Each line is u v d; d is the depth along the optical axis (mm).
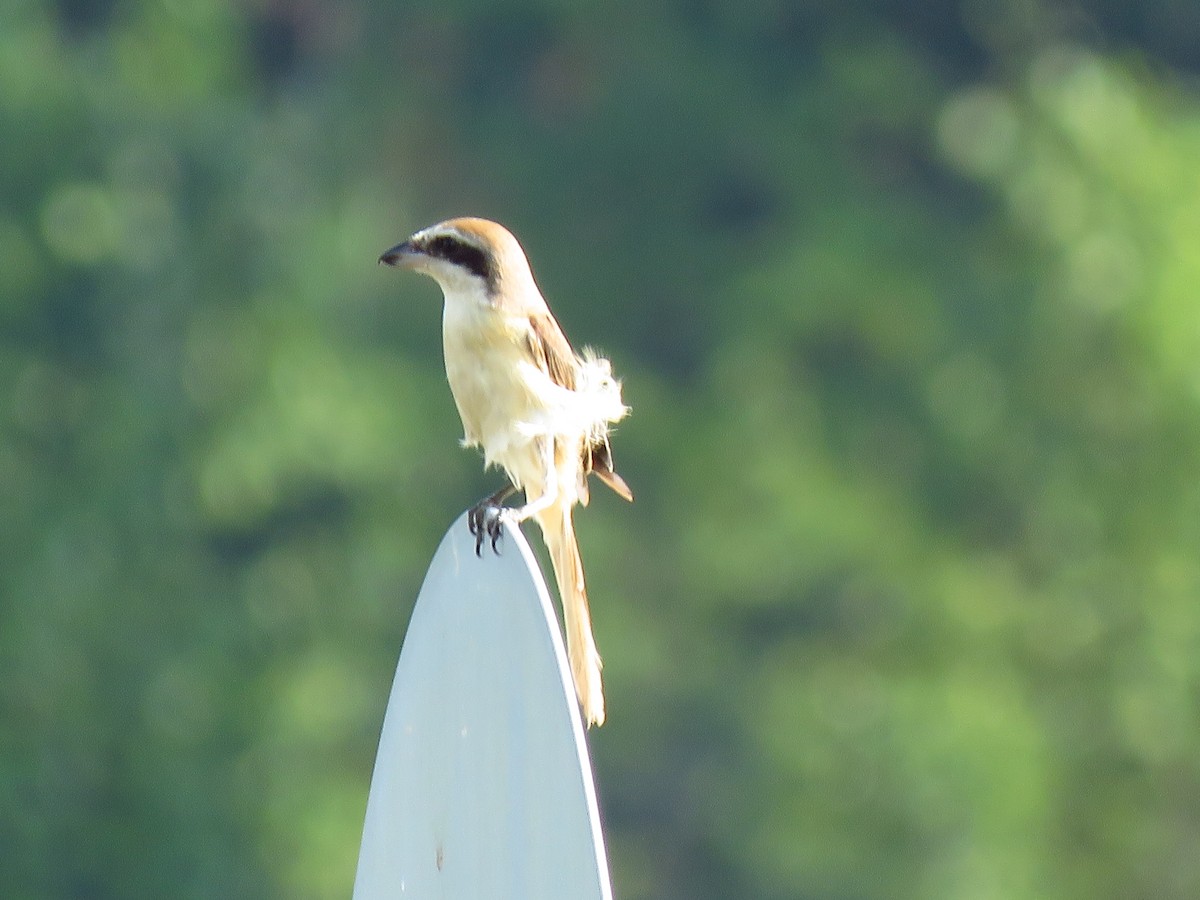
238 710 15125
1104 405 18422
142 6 17875
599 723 5641
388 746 4340
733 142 21328
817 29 21875
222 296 16266
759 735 17953
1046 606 17797
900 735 16891
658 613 18875
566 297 21172
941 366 19125
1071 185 19047
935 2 21984
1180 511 17828
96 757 14547
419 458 18219
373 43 21688
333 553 16797
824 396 19531
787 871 16953
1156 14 22938
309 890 14820
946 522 18734
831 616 18406
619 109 21359
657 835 17906
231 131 16625
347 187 19250
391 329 19469
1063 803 17203
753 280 20250
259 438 15969
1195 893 17031
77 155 16094
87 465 15609
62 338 15961
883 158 21406
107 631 14938
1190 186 19219
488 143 21422
